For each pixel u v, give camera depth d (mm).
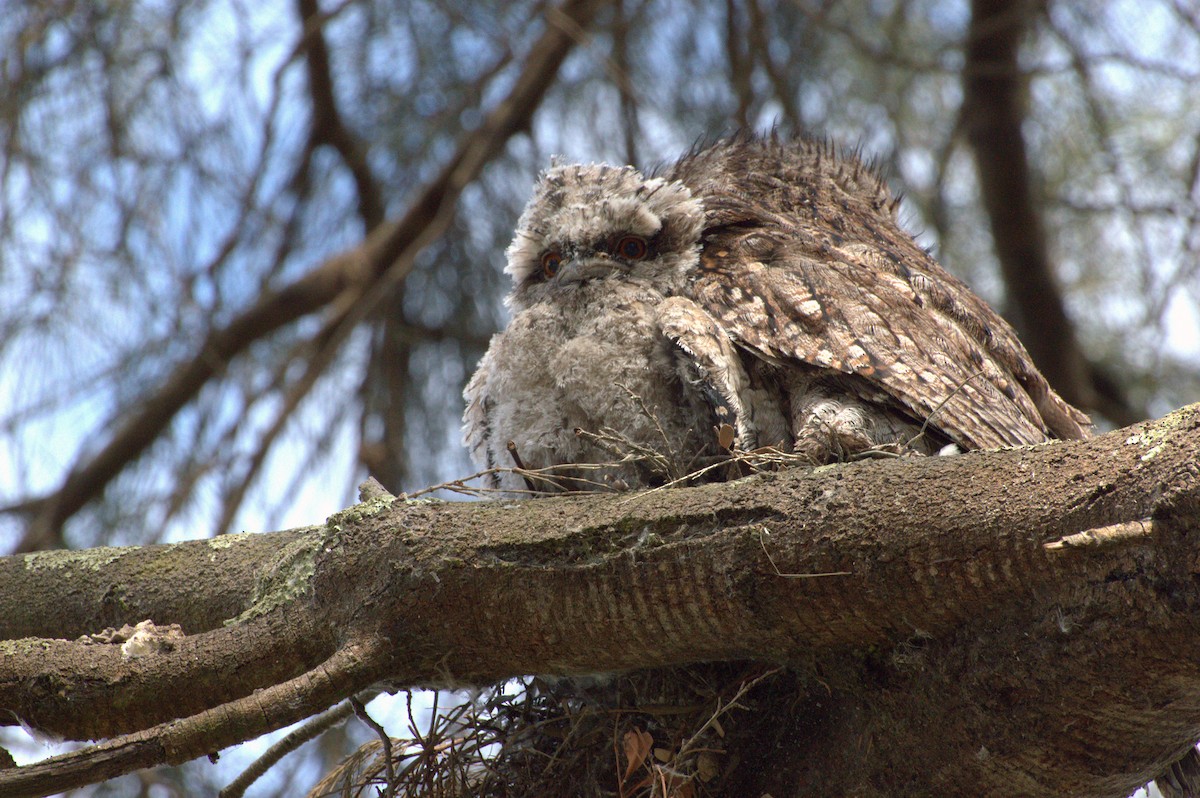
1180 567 4297
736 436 6820
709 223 8102
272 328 13312
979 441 6836
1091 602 4590
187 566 6535
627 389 6898
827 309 7156
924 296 7766
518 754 6605
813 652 5488
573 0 13250
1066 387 13758
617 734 6332
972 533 4789
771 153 9578
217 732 5309
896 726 5453
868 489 5051
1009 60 13297
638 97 12695
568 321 7453
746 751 6156
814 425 6648
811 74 13750
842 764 5754
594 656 5648
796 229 8125
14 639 6359
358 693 6074
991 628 4969
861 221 8969
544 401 7398
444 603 5594
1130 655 4590
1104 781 5215
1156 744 5059
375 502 5977
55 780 5125
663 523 5344
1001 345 7977
